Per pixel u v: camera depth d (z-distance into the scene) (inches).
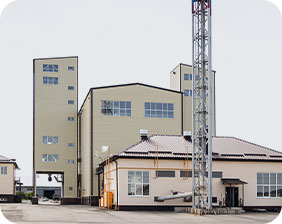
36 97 2317.9
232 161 1387.8
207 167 1296.8
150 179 1321.4
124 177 1302.9
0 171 2292.1
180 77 2320.4
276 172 1417.3
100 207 1534.2
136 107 2004.2
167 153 1359.5
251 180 1395.2
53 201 2896.2
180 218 1056.2
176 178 1339.8
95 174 1919.3
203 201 1206.9
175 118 2052.2
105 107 1966.0
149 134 2006.6
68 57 2365.9
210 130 1181.7
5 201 2285.9
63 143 2321.6
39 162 2283.5
